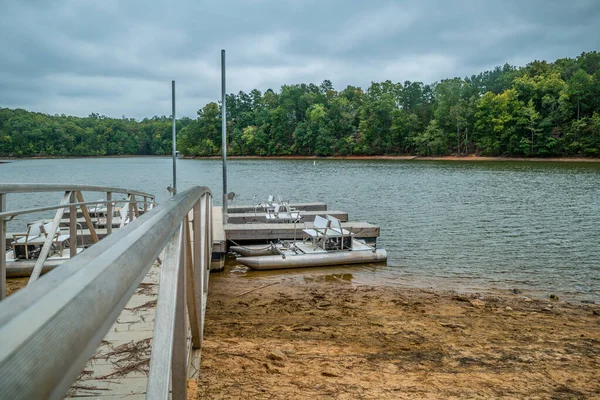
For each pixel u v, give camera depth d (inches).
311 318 277.7
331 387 166.2
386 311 300.2
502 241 611.8
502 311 310.3
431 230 697.0
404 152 4151.1
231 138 5201.8
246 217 694.5
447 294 363.9
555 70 4414.4
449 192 1266.0
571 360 211.8
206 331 240.1
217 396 153.2
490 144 3622.0
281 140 4781.0
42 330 19.6
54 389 19.6
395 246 581.6
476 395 167.6
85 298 24.6
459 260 508.4
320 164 3154.5
